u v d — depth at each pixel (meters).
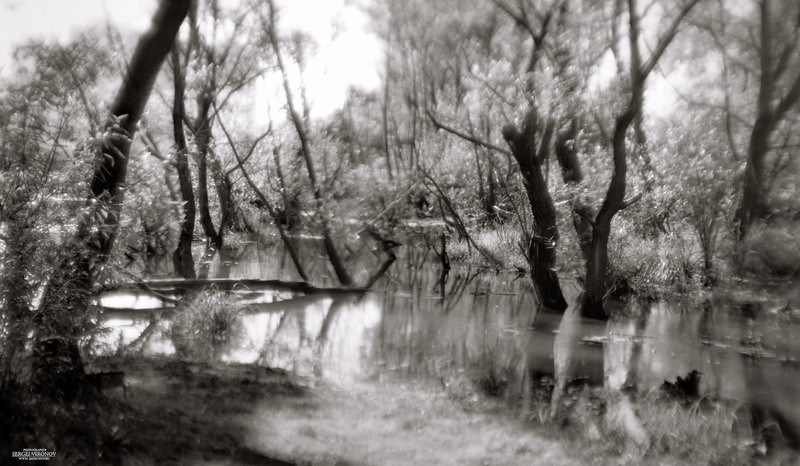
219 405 6.32
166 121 19.64
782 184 19.00
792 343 11.28
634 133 19.77
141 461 4.70
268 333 11.23
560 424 6.42
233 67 20.73
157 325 11.20
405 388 7.59
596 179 17.38
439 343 10.84
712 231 17.48
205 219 21.84
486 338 11.37
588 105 14.69
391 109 36.19
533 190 13.95
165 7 6.98
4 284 5.84
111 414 5.65
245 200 27.36
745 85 22.97
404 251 29.92
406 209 25.12
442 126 15.74
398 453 5.34
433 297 16.73
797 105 19.48
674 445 5.91
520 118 13.41
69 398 5.91
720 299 15.52
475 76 14.12
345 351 9.90
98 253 6.41
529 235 15.23
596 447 5.76
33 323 5.99
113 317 11.92
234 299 12.86
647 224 19.16
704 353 10.41
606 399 7.50
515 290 18.25
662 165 17.98
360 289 17.66
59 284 6.16
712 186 17.08
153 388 6.76
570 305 15.27
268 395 6.82
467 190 25.17
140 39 7.02
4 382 5.74
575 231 17.33
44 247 5.98
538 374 8.80
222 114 23.22
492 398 7.35
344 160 24.53
